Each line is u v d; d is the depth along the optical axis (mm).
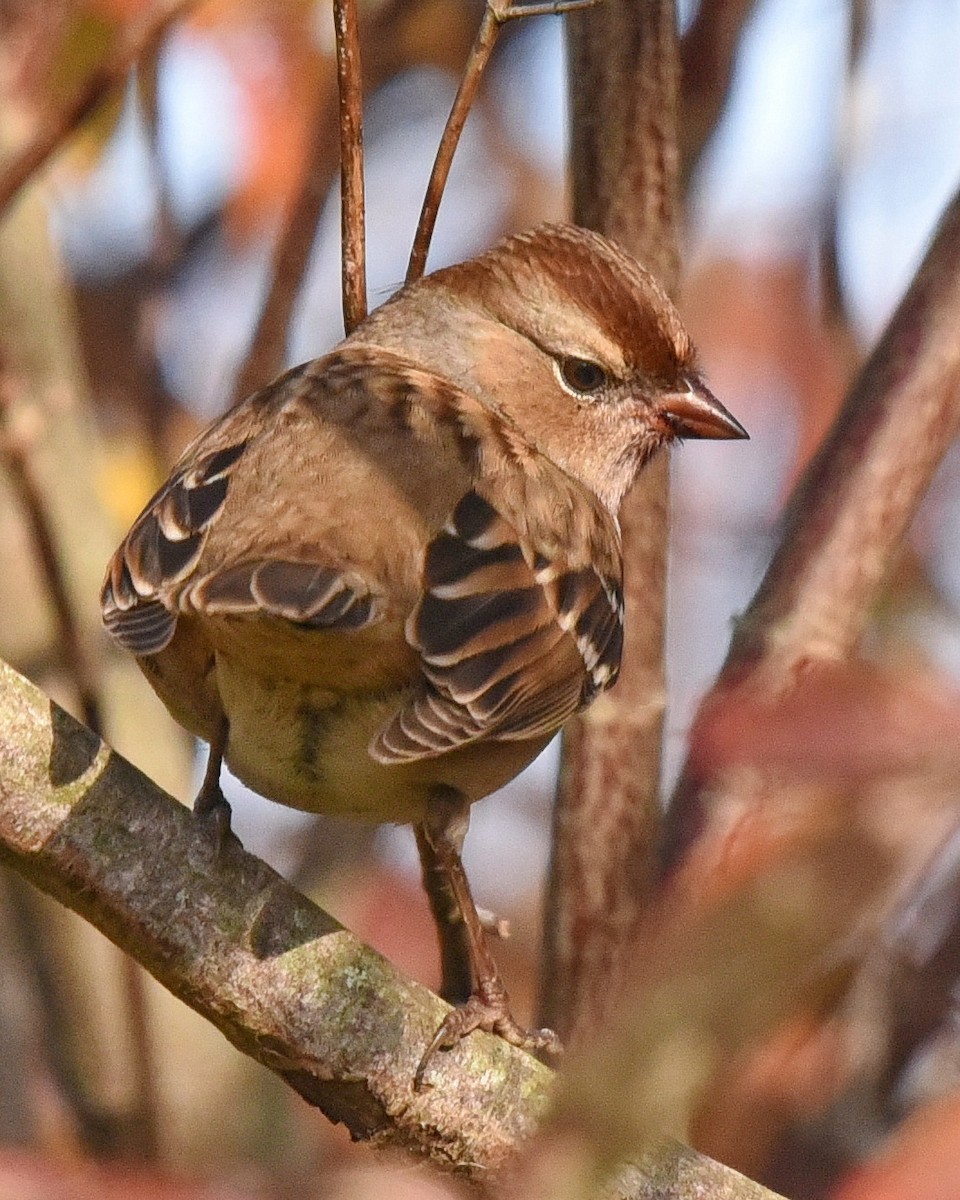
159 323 10195
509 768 7000
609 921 7703
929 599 9344
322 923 5637
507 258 8352
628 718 7859
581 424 8273
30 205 9398
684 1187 5574
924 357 7488
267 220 10766
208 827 5543
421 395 7059
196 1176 3508
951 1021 7906
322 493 6359
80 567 9172
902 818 3090
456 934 7160
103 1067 8883
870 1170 3754
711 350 11219
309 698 6184
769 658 7211
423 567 6246
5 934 8961
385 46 10125
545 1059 7371
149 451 9734
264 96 10375
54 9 9289
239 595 5773
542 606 6762
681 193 8797
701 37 8789
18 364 8852
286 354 8953
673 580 11211
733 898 2633
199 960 5492
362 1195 3285
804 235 11297
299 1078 5629
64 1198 3322
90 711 8086
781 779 3125
